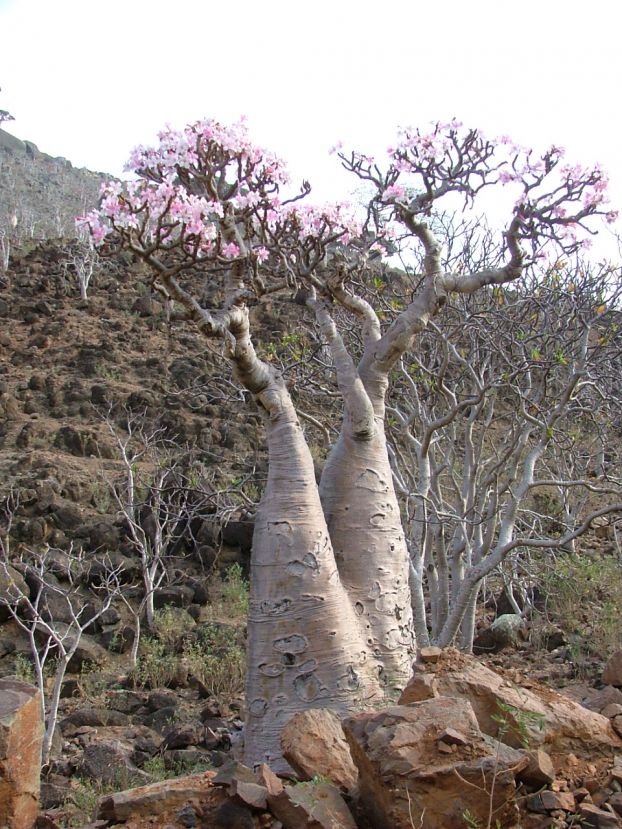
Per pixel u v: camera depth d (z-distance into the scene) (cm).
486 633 989
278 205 569
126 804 389
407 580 576
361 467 573
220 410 2059
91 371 2314
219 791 392
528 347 973
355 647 527
